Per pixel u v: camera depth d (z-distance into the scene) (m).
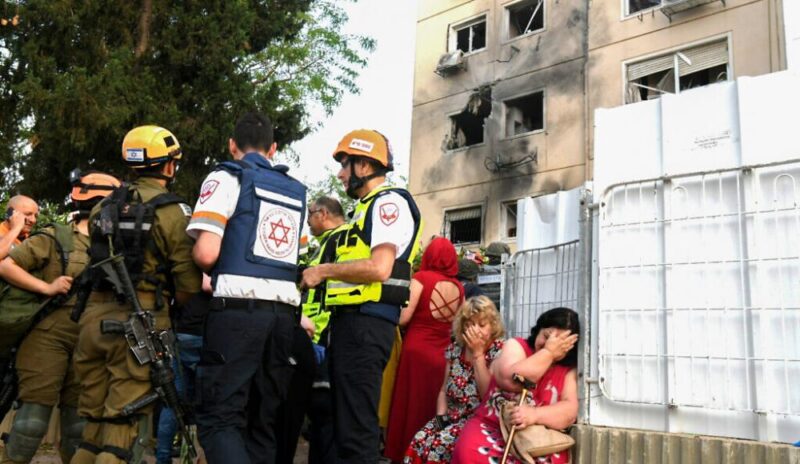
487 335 4.11
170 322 3.50
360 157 3.78
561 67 20.14
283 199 3.42
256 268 3.21
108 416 3.18
